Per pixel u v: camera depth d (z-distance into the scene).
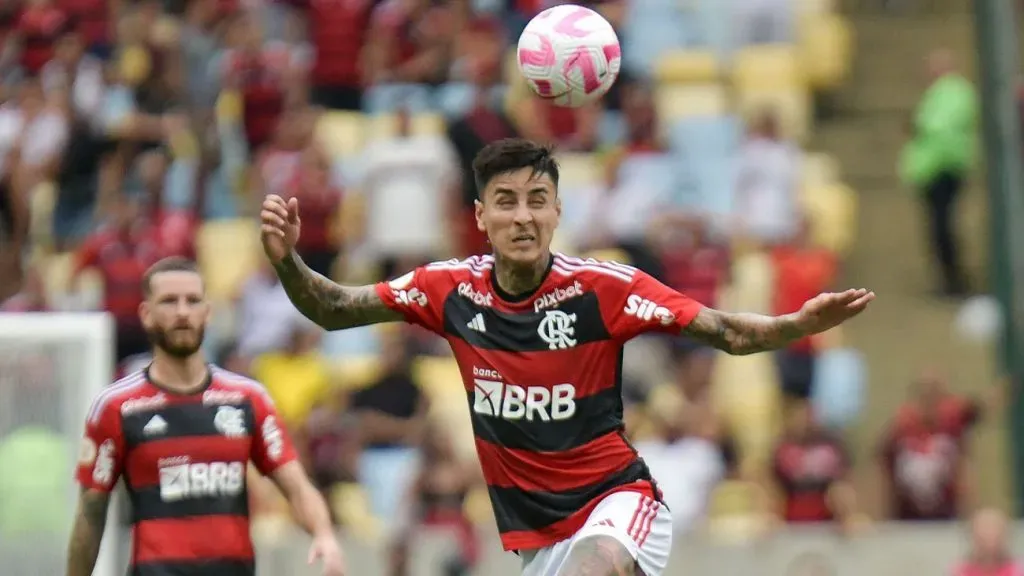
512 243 24.70
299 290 25.59
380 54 74.12
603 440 25.22
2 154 70.25
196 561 29.22
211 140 70.88
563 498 25.23
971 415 56.12
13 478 38.00
